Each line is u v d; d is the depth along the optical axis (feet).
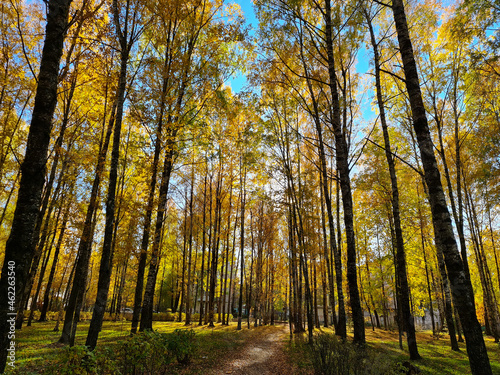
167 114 33.83
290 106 52.75
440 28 44.32
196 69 37.96
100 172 33.30
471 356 14.24
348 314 71.97
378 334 69.77
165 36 35.58
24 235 13.03
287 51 44.91
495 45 31.24
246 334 57.21
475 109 45.03
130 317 93.04
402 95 46.93
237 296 141.49
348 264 32.27
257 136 50.31
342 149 34.81
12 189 42.78
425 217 60.80
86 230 34.55
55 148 36.50
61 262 87.92
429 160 17.53
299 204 48.49
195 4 36.78
